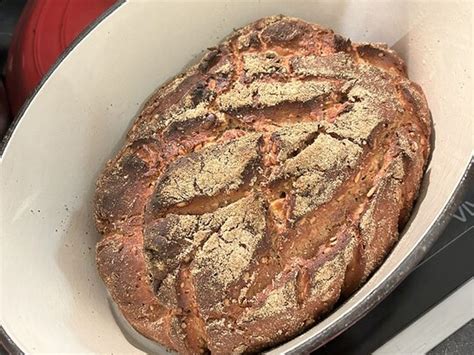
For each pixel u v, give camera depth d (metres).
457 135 0.36
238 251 0.34
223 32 0.46
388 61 0.41
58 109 0.41
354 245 0.35
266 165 0.36
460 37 0.38
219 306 0.34
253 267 0.34
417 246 0.32
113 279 0.38
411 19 0.42
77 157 0.42
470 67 0.36
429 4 0.40
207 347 0.35
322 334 0.32
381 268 0.35
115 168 0.40
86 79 0.42
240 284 0.34
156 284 0.35
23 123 0.39
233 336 0.34
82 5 0.51
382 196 0.35
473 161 0.33
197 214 0.36
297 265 0.35
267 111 0.38
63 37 0.50
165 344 0.37
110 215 0.39
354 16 0.45
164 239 0.35
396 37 0.43
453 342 0.39
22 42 0.50
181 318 0.35
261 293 0.34
